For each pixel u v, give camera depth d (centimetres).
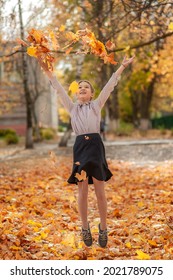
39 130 3634
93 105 556
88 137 545
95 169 534
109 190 1054
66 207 848
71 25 1341
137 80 2088
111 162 1722
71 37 580
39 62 557
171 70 1543
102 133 3148
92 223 723
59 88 564
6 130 3600
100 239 562
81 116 550
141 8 1002
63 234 639
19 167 1590
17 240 584
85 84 570
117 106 3831
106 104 3844
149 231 646
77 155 546
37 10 1388
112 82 565
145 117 3897
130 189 1053
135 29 1173
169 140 3084
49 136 3747
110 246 588
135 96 4656
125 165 1617
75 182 554
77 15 1352
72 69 2491
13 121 3897
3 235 591
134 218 734
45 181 1194
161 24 1177
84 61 2059
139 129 3959
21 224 675
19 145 3077
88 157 534
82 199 552
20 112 3903
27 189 1049
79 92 564
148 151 2234
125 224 692
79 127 551
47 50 546
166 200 847
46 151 2328
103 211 555
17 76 3316
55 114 4231
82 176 517
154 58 1518
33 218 745
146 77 1914
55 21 1377
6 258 526
